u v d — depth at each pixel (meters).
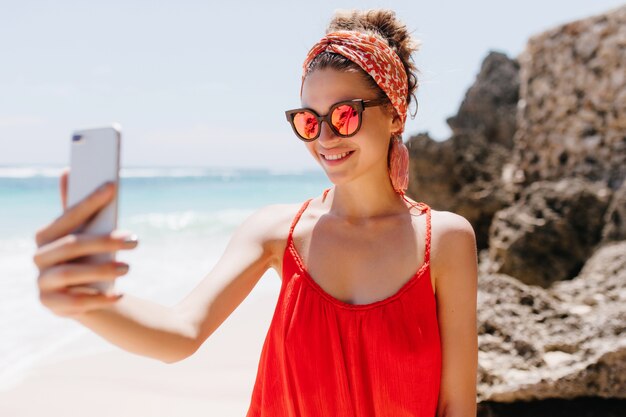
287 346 1.72
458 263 1.78
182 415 4.20
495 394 2.99
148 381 4.91
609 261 4.82
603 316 3.36
